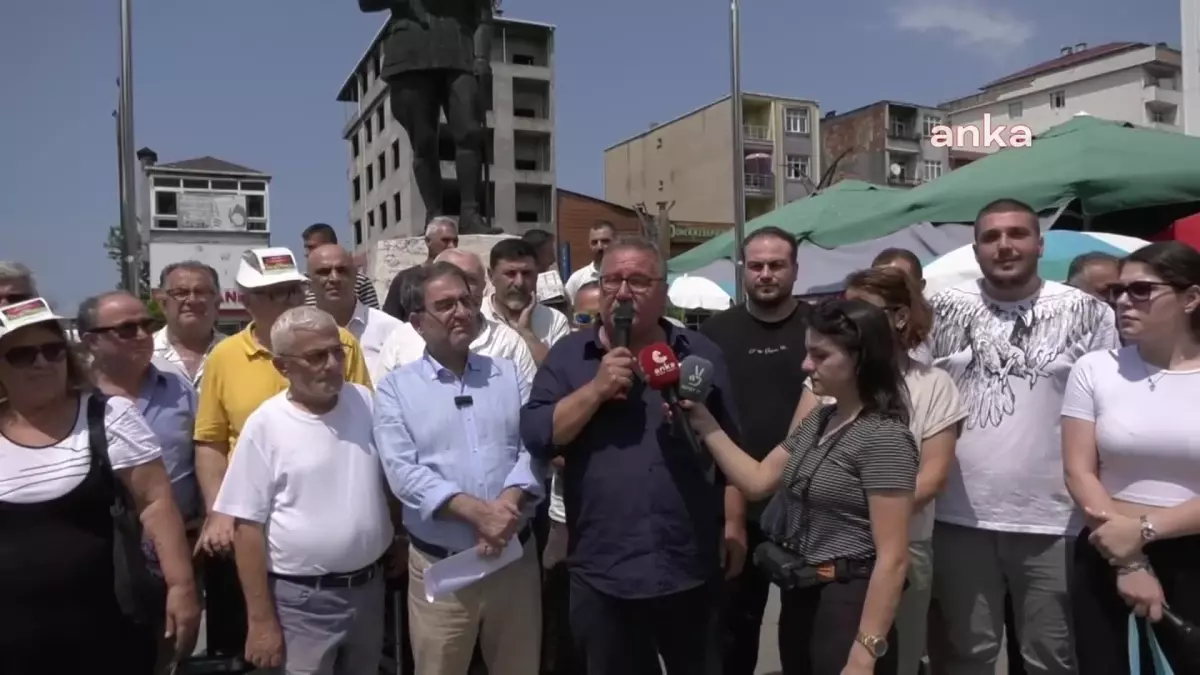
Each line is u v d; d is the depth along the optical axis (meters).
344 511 3.05
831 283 8.20
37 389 2.57
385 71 6.79
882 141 54.16
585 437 2.85
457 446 3.10
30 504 2.55
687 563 2.79
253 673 3.21
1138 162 6.72
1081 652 2.86
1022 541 3.17
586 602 2.83
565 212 38.44
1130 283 2.70
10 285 3.12
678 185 52.44
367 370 3.91
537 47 52.12
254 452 3.01
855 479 2.57
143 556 2.77
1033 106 59.31
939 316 3.44
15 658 2.54
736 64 9.31
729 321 3.78
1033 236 3.24
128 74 7.45
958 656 3.33
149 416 3.49
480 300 4.11
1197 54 17.19
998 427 3.20
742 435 3.58
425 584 3.02
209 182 33.28
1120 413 2.73
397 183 47.06
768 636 4.98
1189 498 2.62
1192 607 2.59
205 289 4.33
